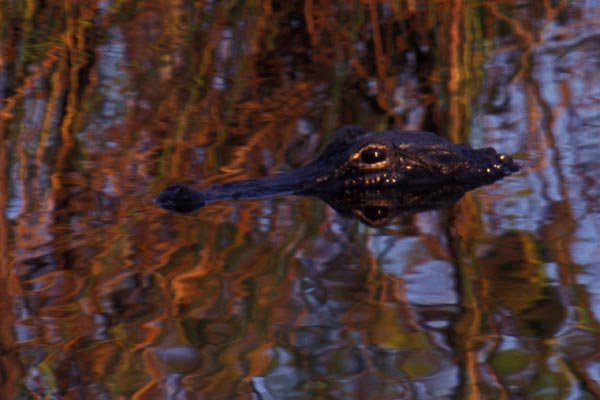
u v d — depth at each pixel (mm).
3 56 23250
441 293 10867
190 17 26406
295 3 27016
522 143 16672
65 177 15352
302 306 10578
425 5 25922
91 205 14039
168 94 20422
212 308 10555
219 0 27406
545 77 20562
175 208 13969
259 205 14188
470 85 20406
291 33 24922
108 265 11766
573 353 9391
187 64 22609
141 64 22719
